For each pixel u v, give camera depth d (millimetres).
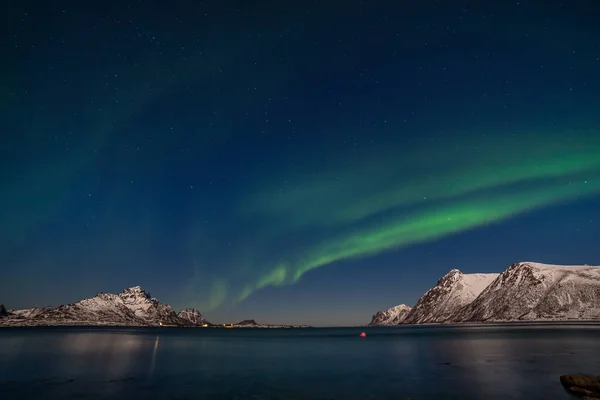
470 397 25344
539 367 39125
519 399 24391
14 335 130375
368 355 58281
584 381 27219
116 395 27109
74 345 78500
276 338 129250
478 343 77250
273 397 26188
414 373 37062
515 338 89688
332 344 89188
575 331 115688
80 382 32500
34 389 29312
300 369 41281
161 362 48219
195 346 81062
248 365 45281
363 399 25250
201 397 26328
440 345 76188
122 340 101375
